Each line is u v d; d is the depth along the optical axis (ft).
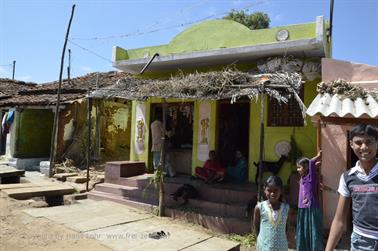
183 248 18.38
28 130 50.57
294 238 21.47
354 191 9.67
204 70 34.19
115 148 53.62
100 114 49.67
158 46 35.76
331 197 23.00
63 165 43.60
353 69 23.39
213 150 31.63
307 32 27.48
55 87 56.13
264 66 27.76
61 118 45.03
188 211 25.63
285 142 28.14
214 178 29.25
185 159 35.73
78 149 46.52
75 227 20.99
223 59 31.12
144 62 34.06
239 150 33.55
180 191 27.25
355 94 20.53
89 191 33.27
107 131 52.16
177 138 36.68
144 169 36.29
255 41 30.09
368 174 9.56
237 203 25.71
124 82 32.55
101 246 18.01
